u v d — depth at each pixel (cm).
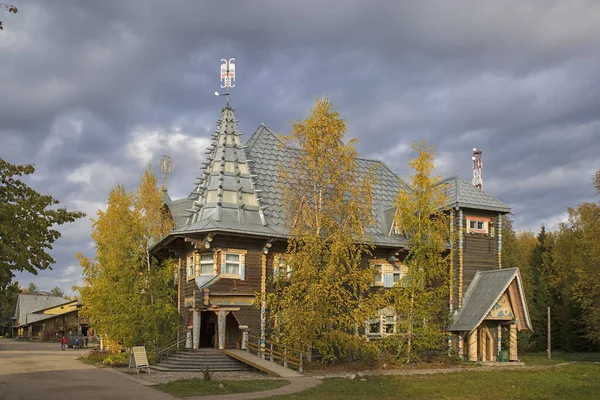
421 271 3506
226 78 3834
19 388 2280
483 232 4022
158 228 3812
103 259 3678
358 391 2333
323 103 3306
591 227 4853
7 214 1711
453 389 2431
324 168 3309
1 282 1788
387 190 4306
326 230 3244
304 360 3197
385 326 3772
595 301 4641
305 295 3044
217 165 3584
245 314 3306
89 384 2438
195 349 3238
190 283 3472
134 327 3341
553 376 2983
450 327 3750
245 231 3269
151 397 2092
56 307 9944
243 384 2464
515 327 3797
